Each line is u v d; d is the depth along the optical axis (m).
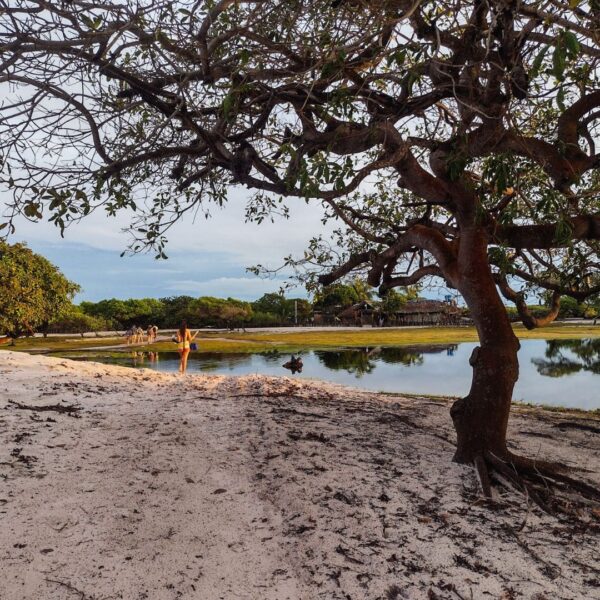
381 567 3.29
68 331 51.22
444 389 15.04
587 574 3.25
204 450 5.54
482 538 3.72
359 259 7.17
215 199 5.72
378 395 10.50
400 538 3.68
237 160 4.37
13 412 6.58
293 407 8.15
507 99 3.97
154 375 11.09
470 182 5.04
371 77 3.78
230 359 24.17
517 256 7.20
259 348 30.44
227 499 4.29
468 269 5.46
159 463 5.04
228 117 3.66
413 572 3.25
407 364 21.98
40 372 9.52
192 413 7.31
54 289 35.69
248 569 3.25
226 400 8.55
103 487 4.40
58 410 6.94
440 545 3.59
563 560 3.43
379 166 4.14
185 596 2.95
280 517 4.01
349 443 6.00
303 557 3.42
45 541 3.47
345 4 3.62
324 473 4.90
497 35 3.68
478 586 3.09
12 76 3.30
